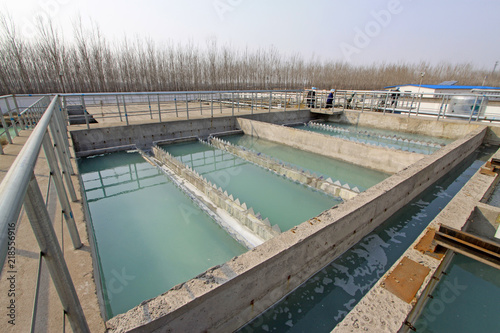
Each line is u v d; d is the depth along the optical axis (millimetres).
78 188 3367
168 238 3576
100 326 1533
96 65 18234
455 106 10305
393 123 10023
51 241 1005
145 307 1671
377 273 2898
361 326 1605
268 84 26266
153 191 5016
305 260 2549
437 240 2418
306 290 2627
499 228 2494
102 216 4121
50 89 16812
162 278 2896
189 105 14078
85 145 6980
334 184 4934
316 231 2521
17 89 15906
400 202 3971
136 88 20375
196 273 2973
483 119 9391
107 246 3408
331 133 10172
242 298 2086
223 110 11781
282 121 10984
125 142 7562
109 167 6277
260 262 2092
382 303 1769
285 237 2418
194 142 8641
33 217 938
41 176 3363
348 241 3092
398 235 3555
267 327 2270
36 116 6906
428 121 9086
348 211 2902
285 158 7234
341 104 13484
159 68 20812
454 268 2750
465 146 6137
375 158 6051
